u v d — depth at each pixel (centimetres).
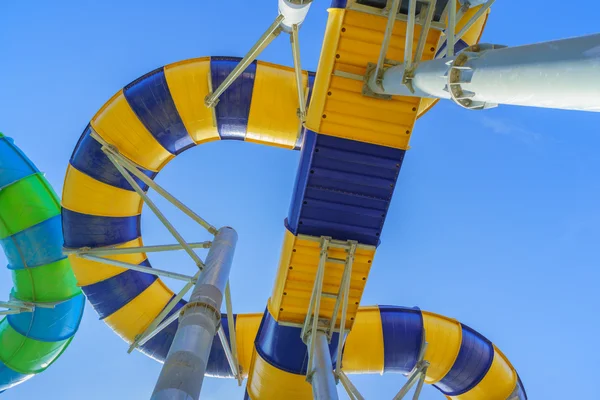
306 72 1048
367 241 934
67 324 1209
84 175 1023
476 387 1148
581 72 284
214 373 1177
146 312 1138
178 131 1027
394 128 852
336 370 922
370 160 872
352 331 1139
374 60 817
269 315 1029
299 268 950
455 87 446
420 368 1058
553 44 323
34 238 1102
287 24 792
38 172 1133
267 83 1011
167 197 942
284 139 1062
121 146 1006
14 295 1161
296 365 1012
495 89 383
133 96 995
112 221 1057
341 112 840
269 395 1033
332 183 886
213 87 1000
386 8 782
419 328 1158
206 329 574
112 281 1106
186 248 898
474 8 894
